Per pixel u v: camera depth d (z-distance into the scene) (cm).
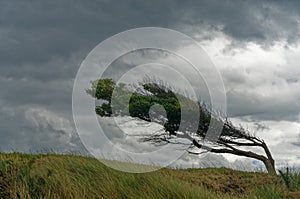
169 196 907
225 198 1025
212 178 1407
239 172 1551
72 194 868
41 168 990
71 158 1114
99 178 968
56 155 1199
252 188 1255
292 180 1217
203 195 951
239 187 1322
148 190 920
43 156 1220
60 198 850
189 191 943
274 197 1065
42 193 871
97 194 889
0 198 848
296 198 1084
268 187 1146
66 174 942
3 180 895
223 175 1466
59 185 894
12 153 1292
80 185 905
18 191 859
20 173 920
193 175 1422
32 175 930
